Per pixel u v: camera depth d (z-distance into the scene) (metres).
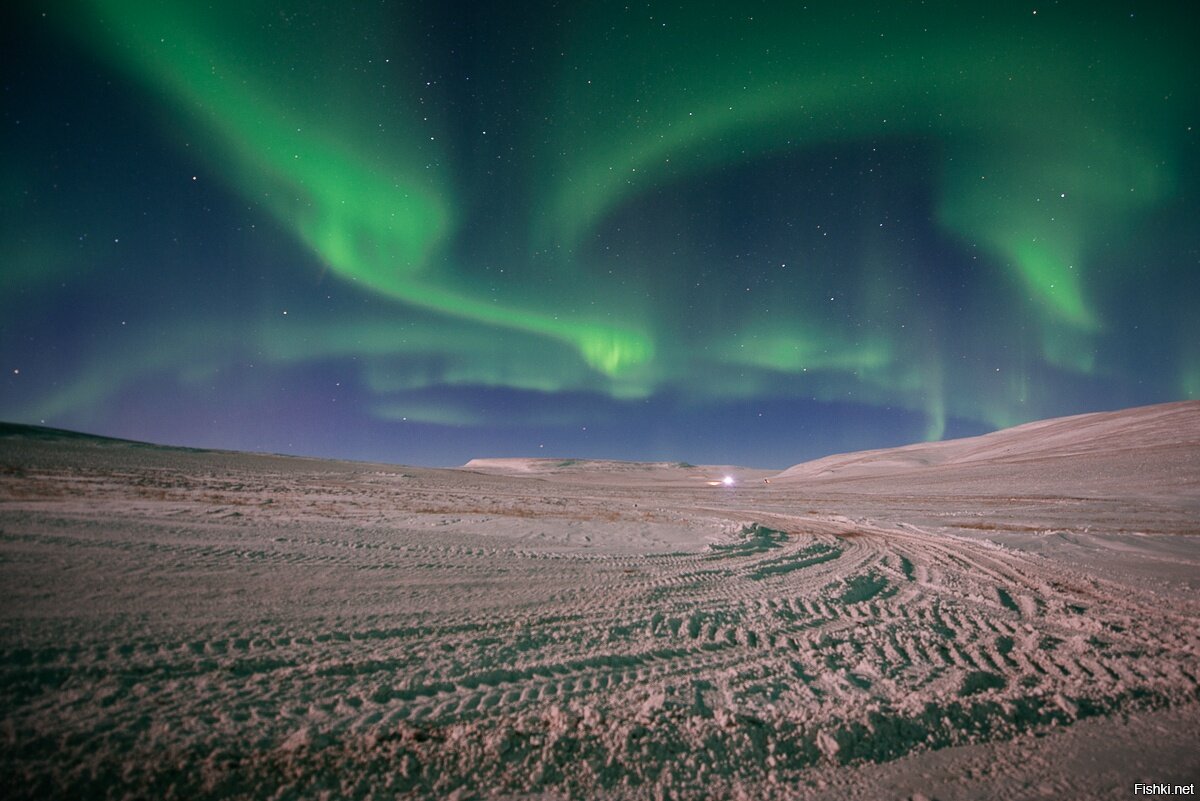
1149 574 8.59
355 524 10.21
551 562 7.98
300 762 2.70
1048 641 5.16
